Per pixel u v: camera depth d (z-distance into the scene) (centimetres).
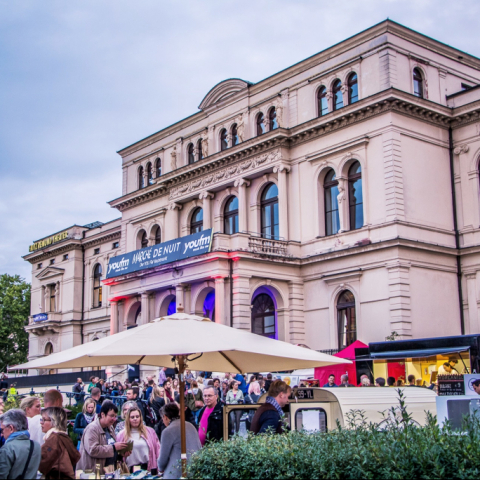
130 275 4200
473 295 3459
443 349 2362
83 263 6625
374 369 2605
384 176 3391
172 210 4659
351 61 3647
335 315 3594
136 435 1209
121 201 5172
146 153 5156
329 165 3694
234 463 812
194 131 4684
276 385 1052
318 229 3719
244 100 4272
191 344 909
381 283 3353
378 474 721
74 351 1016
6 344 7975
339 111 3588
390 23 3491
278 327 3744
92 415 1560
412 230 3366
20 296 8231
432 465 711
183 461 966
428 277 3391
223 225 4322
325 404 1156
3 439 1196
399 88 3478
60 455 959
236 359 1166
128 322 4347
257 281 3600
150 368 4016
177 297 3794
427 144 3547
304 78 3916
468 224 3538
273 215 4006
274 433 1001
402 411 888
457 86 3841
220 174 4272
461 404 920
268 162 3947
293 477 761
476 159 3538
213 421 1224
